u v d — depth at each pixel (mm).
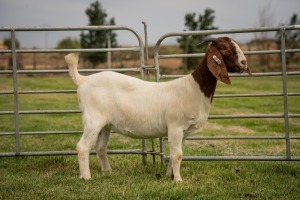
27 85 23109
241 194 5266
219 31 6332
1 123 11641
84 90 5895
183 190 5254
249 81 27766
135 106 5699
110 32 34219
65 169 6652
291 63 37906
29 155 6918
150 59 34562
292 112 13617
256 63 38031
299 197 5137
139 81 5883
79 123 11656
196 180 5867
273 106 15336
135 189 5344
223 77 5195
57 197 5117
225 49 5309
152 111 5660
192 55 6562
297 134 9844
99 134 6254
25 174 6301
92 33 34188
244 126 11336
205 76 5531
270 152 7914
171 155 5648
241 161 7066
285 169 6422
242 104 16031
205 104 5605
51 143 8891
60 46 36719
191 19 31156
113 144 8711
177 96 5570
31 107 14992
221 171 6277
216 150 8062
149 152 6840
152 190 5266
